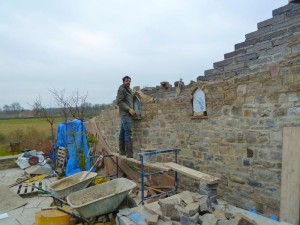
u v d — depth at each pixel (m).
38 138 14.62
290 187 3.58
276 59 4.21
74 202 4.62
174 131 5.94
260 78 4.11
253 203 4.29
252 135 4.27
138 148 7.05
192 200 3.88
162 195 5.27
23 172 9.48
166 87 6.98
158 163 5.54
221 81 4.76
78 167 8.50
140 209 4.26
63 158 9.16
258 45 4.58
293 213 3.50
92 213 4.36
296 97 3.63
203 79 5.66
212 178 4.11
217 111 4.88
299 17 4.12
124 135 6.46
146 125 6.74
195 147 5.42
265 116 4.06
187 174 4.45
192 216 3.41
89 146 9.07
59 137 9.74
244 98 4.37
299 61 3.59
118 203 4.58
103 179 7.00
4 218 5.37
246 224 3.13
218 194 4.92
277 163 3.91
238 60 4.93
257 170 4.21
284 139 3.72
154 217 3.77
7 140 14.80
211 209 3.71
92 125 9.63
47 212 4.76
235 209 3.85
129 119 6.31
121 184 5.08
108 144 8.45
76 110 12.02
